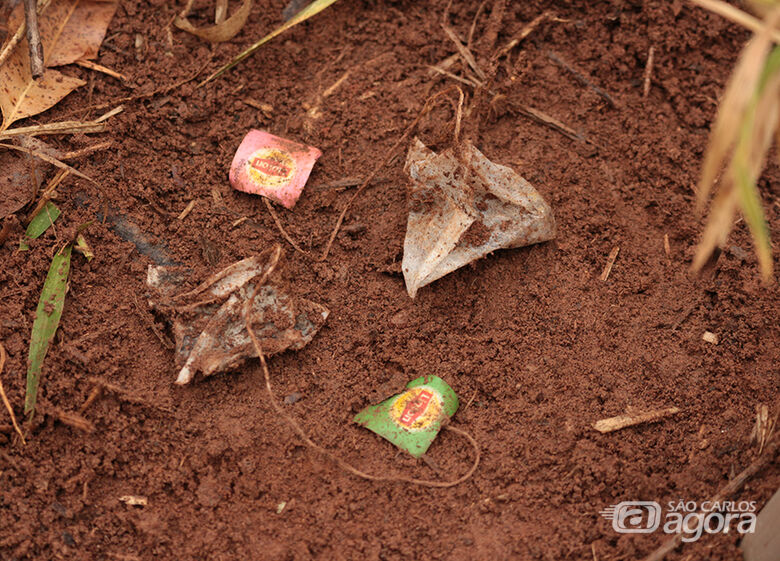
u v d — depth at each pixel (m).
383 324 0.87
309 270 0.88
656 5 0.93
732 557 0.82
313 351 0.86
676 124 0.92
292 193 0.88
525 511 0.84
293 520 0.83
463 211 0.86
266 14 0.93
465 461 0.85
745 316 0.87
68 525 0.83
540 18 0.93
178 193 0.89
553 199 0.89
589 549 0.83
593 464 0.84
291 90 0.91
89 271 0.87
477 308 0.88
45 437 0.84
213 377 0.85
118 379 0.85
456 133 0.86
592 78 0.93
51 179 0.88
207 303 0.85
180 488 0.84
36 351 0.84
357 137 0.90
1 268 0.86
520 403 0.86
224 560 0.83
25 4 0.89
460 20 0.93
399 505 0.84
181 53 0.91
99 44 0.91
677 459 0.85
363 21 0.93
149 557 0.83
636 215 0.90
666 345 0.87
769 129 0.75
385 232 0.89
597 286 0.88
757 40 0.74
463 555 0.83
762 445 0.84
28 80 0.89
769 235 0.89
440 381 0.86
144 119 0.90
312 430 0.85
